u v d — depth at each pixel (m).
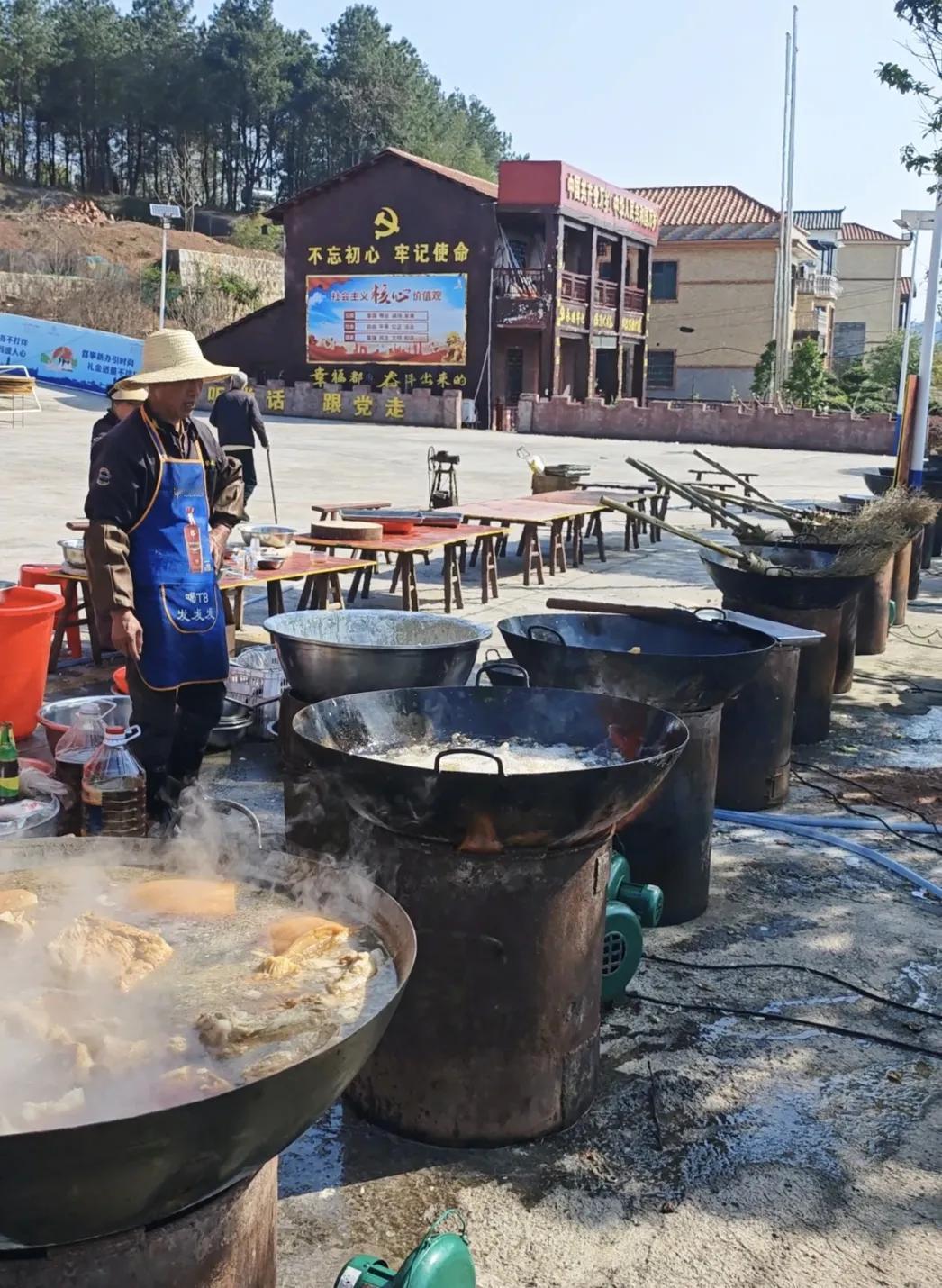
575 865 3.05
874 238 62.62
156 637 4.29
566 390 34.25
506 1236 2.84
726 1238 2.86
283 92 77.94
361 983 2.09
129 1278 1.80
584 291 35.25
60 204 68.44
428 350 34.00
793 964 4.24
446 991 3.05
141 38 77.69
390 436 28.08
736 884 4.92
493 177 82.19
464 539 9.62
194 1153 1.66
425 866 3.00
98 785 3.93
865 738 7.07
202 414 28.91
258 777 5.68
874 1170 3.13
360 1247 2.79
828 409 39.53
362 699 3.43
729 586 6.46
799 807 5.84
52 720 5.11
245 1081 1.78
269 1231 2.14
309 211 34.59
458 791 2.79
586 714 3.53
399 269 33.91
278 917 2.39
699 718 4.34
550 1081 3.16
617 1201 2.98
